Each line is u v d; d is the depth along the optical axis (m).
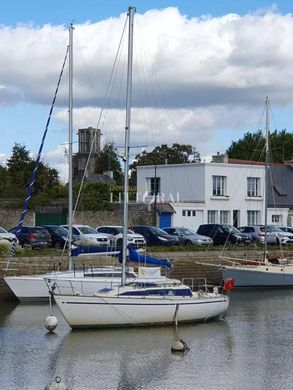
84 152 103.50
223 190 63.97
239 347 24.97
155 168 61.78
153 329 27.56
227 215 64.12
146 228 49.69
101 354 23.66
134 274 30.88
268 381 20.80
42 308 32.00
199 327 28.27
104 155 104.62
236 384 20.48
